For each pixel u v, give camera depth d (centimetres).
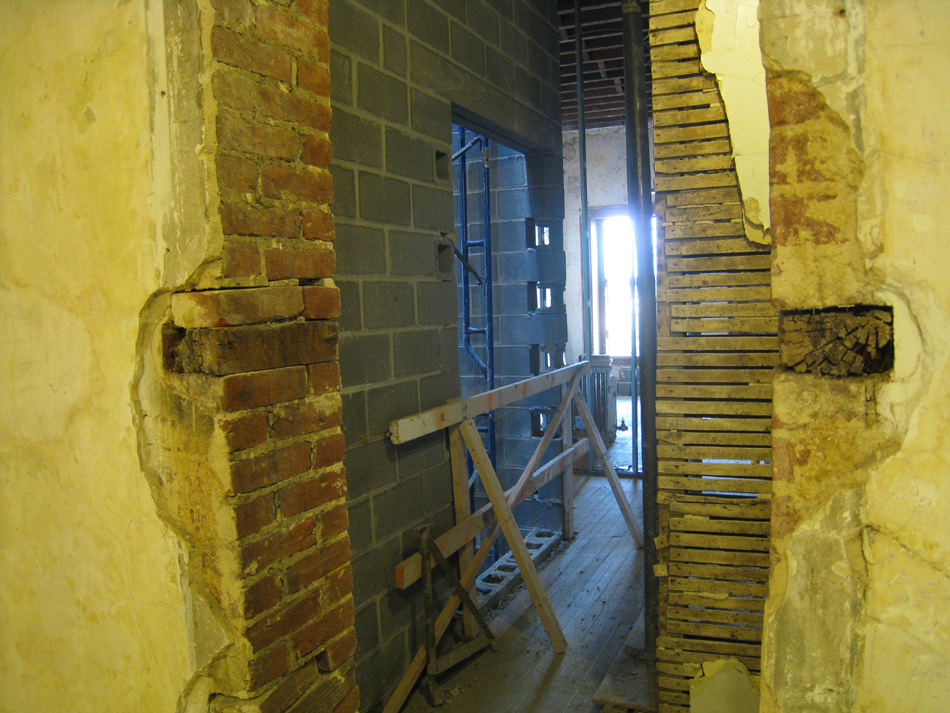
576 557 388
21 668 174
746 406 209
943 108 89
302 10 142
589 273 492
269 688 140
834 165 94
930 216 91
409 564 251
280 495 141
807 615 102
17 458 162
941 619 95
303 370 146
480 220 427
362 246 239
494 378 428
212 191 125
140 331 136
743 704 212
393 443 245
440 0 285
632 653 270
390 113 254
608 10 452
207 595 136
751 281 208
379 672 246
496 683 265
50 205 146
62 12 140
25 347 156
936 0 88
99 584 154
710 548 214
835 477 98
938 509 94
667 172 213
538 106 381
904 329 94
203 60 124
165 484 139
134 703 153
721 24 204
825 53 93
